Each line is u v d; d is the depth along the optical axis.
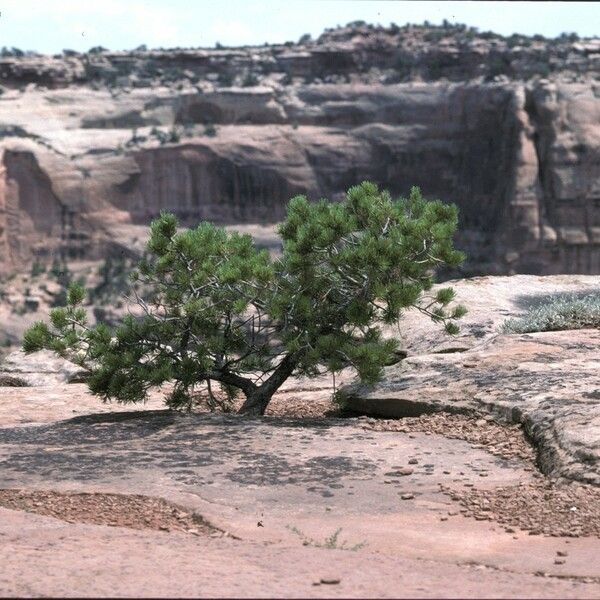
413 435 15.12
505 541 9.95
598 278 30.45
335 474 12.82
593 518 10.70
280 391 21.20
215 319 17.86
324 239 16.73
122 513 11.15
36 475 12.88
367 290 17.16
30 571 7.20
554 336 20.20
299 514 11.05
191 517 11.04
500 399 15.74
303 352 17.45
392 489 12.16
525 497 11.66
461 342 21.59
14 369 25.30
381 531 10.29
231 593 6.52
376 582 6.88
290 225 18.14
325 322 17.77
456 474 12.91
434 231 16.94
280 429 15.47
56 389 21.53
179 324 17.53
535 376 16.73
